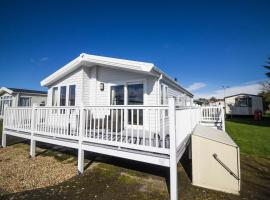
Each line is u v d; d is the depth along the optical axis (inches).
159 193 144.4
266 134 440.5
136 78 278.4
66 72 340.5
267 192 148.2
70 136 206.4
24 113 278.8
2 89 784.3
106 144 179.2
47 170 198.5
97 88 323.6
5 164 219.1
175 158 136.7
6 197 137.5
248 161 234.2
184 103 508.4
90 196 139.6
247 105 977.5
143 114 259.9
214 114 422.9
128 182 165.3
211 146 156.3
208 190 150.9
